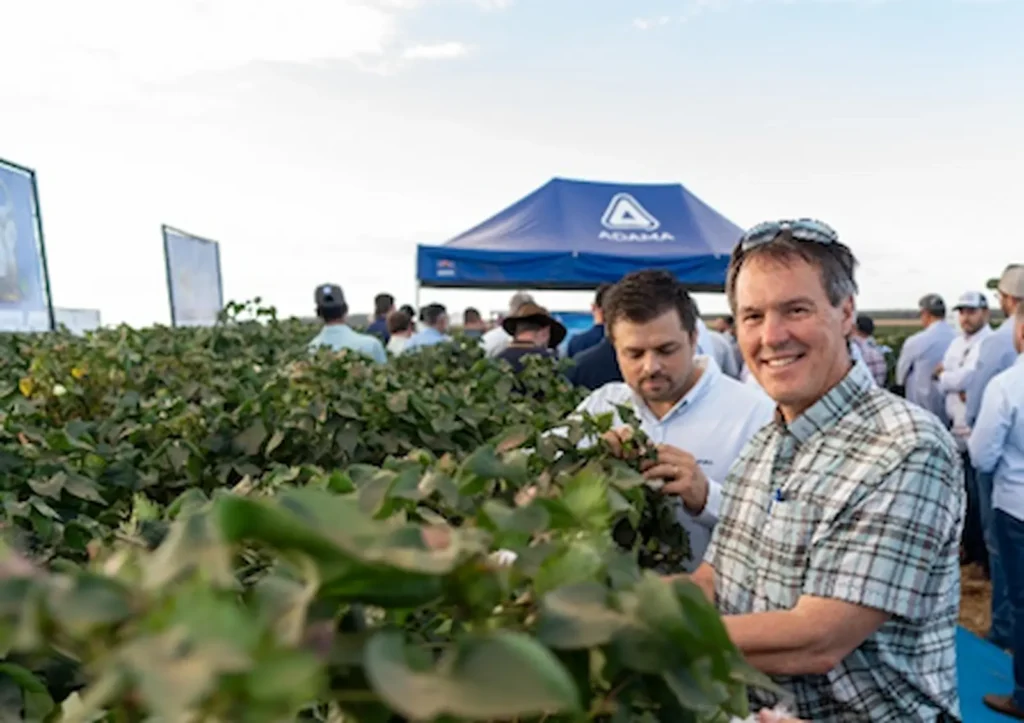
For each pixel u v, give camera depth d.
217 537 0.49
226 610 0.43
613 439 2.50
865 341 10.04
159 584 0.49
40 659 0.95
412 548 0.57
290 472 1.98
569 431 2.39
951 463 1.79
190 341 5.71
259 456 3.01
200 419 2.97
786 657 1.74
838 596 1.74
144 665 0.40
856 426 1.89
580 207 12.15
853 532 1.77
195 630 0.43
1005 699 4.63
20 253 7.50
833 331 1.93
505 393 4.07
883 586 1.71
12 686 1.05
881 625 1.76
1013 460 4.60
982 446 4.61
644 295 2.96
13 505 1.75
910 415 1.84
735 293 2.06
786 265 1.92
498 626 0.68
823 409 1.93
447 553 0.56
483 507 0.71
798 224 1.97
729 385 3.15
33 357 4.62
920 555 1.73
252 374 3.98
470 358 6.27
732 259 2.11
